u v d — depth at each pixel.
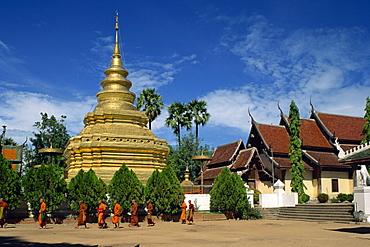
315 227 25.03
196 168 58.44
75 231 21.56
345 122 53.53
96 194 26.84
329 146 50.41
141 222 27.92
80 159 33.47
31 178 25.86
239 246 15.17
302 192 43.44
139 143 34.06
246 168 46.66
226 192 31.50
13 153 35.22
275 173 47.44
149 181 29.27
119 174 28.09
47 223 25.97
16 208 26.67
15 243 14.75
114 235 19.36
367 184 28.39
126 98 37.50
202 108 68.25
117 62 38.91
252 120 52.00
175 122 65.75
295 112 45.94
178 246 15.02
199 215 30.38
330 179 47.62
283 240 17.44
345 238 18.36
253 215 33.28
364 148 27.34
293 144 45.06
